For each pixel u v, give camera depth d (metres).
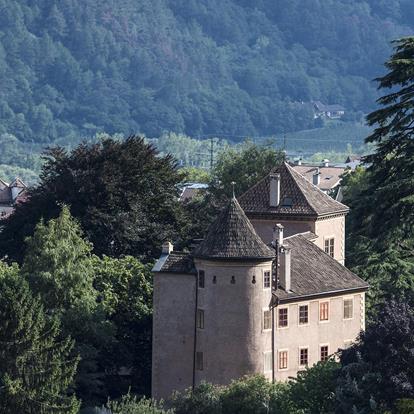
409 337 187.12
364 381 186.50
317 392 194.00
